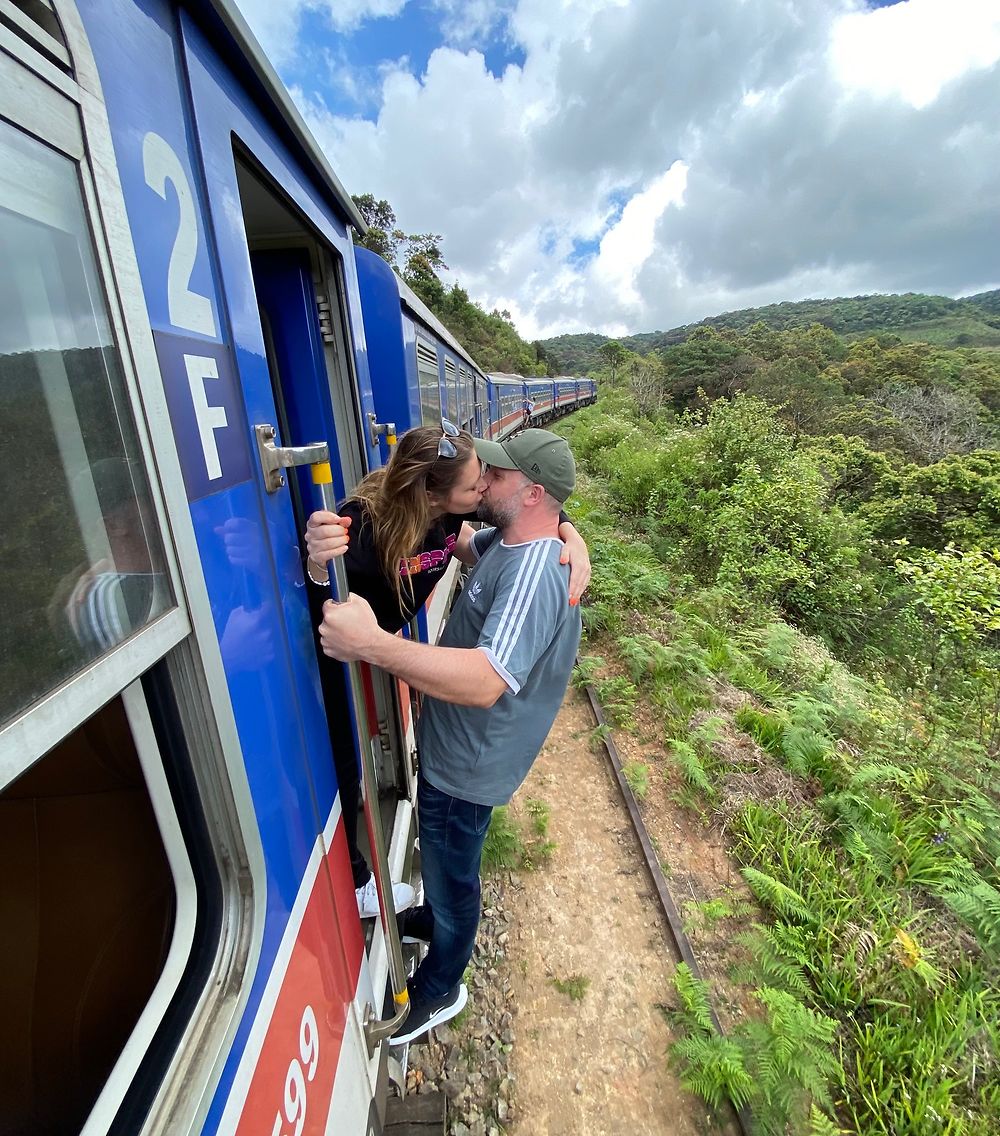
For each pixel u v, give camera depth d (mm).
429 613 3848
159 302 877
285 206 1654
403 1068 2424
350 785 2180
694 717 4863
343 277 2207
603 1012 2850
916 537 10883
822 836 3742
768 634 6172
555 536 1831
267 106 1408
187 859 973
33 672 617
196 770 953
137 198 835
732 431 11266
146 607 802
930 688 6012
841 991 2828
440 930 2119
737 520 8508
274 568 1255
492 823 3787
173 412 893
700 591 7418
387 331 3383
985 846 3582
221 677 966
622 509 11719
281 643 1265
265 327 2135
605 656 6125
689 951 3084
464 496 1899
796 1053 2463
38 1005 1108
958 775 4273
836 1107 2439
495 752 1882
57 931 1127
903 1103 2369
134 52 858
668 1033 2768
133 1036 860
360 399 2352
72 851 1134
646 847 3736
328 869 1476
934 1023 2629
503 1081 2555
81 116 711
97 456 729
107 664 704
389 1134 2250
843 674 5781
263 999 1048
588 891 3500
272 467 1268
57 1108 1073
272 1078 1078
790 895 3148
